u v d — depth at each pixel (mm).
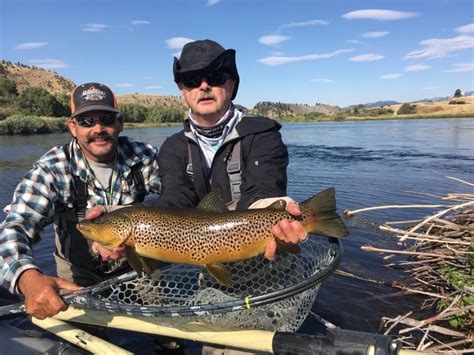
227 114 1140
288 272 987
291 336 744
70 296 818
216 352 936
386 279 1713
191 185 1170
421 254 1707
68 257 1175
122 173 1188
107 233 867
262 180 1054
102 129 1076
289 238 800
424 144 7707
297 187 3717
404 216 2623
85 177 1129
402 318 1325
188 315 764
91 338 871
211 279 1000
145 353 1249
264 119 1144
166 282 1046
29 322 1316
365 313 1453
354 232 2283
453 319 1335
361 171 4539
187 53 1098
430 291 1598
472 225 1892
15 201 1025
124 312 795
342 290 1620
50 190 1075
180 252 851
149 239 860
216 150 1135
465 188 3490
